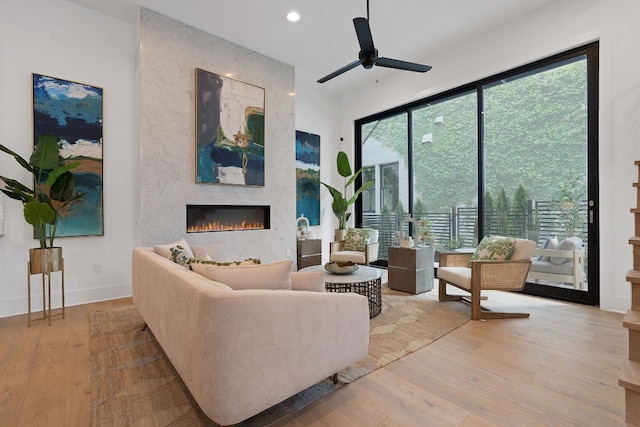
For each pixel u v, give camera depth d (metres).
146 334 2.57
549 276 3.58
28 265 2.76
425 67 3.07
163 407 1.60
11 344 2.37
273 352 1.37
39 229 2.81
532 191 3.77
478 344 2.37
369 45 2.76
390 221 5.65
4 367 2.02
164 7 3.54
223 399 1.24
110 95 3.64
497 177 4.09
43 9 3.25
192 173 3.94
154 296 1.97
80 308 3.27
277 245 4.81
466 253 3.61
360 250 4.91
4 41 3.05
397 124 5.49
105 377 1.89
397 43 4.33
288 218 4.95
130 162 3.78
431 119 4.96
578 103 3.41
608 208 3.07
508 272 2.96
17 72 3.11
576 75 3.43
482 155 4.21
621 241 3.01
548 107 3.63
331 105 6.25
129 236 3.77
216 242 4.17
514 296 3.67
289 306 1.43
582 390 1.75
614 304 3.06
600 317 2.92
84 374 1.94
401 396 1.70
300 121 5.75
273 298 1.37
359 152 6.18
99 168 3.56
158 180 3.67
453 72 4.43
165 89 3.71
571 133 3.46
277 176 4.80
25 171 3.13
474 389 1.77
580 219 3.38
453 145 4.66
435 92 4.68
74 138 3.40
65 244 3.38
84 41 3.48
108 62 3.63
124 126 3.74
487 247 3.21
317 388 1.78
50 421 1.50
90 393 1.73
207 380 1.24
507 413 1.55
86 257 3.50
